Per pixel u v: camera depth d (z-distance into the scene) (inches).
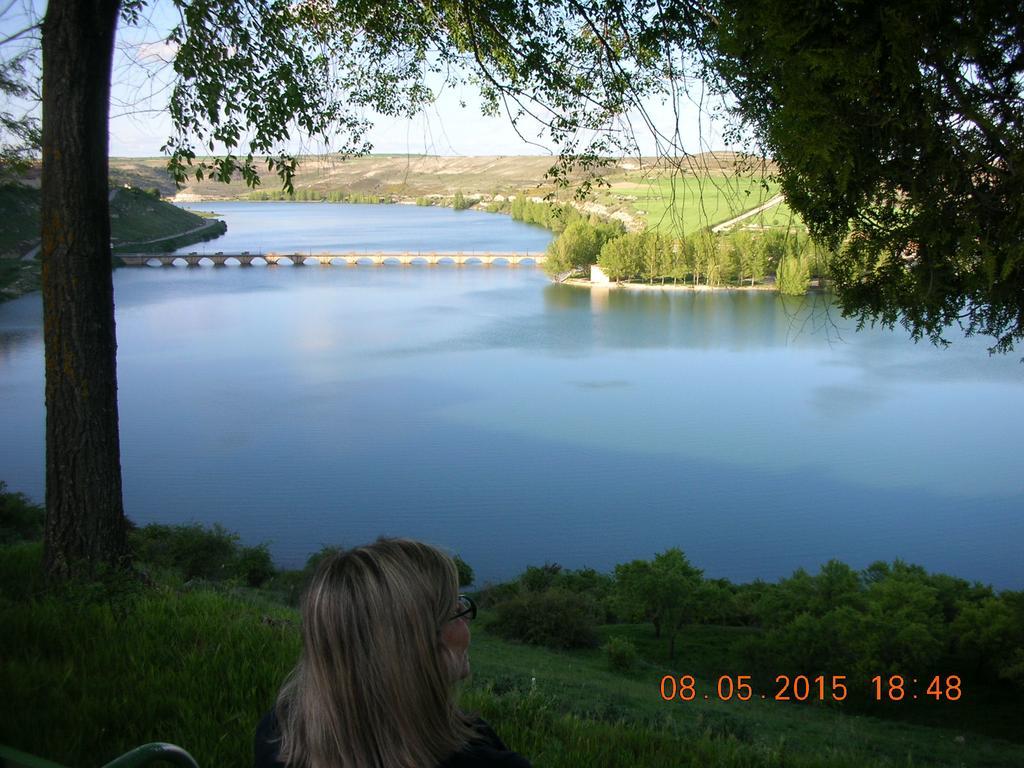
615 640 695.1
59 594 229.3
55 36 243.8
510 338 4082.2
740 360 3577.8
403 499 2047.2
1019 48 142.3
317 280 6136.8
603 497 2068.2
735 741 210.5
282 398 3014.3
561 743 161.8
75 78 244.8
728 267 4975.4
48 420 259.0
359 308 4990.2
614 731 178.4
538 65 275.7
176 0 237.3
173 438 2517.2
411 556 48.2
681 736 209.0
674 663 789.2
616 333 4158.5
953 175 145.6
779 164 173.8
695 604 837.8
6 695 146.2
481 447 2466.8
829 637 708.0
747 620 992.9
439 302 5182.1
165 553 754.2
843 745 376.5
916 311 166.4
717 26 187.8
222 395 3046.3
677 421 2716.5
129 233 7327.8
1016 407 2824.8
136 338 4087.1
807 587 822.5
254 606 292.2
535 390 3120.1
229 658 174.9
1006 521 1905.8
